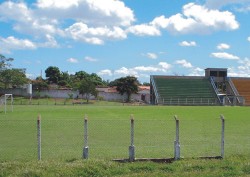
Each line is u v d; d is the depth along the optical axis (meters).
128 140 23.89
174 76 106.50
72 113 50.34
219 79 106.00
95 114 48.78
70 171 14.26
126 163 15.90
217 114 50.47
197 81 104.75
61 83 136.38
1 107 65.81
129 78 106.69
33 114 48.22
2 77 102.62
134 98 109.38
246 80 105.56
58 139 24.11
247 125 34.66
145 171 15.01
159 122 36.84
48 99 100.88
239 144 22.03
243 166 15.39
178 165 15.70
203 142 22.97
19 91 106.94
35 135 26.17
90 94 101.62
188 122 37.25
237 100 92.12
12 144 21.80
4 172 14.04
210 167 15.47
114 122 36.59
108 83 152.25
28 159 16.52
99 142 22.92
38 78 120.75
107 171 14.67
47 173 13.98
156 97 95.56
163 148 20.44
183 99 94.25
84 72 150.25
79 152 18.78
